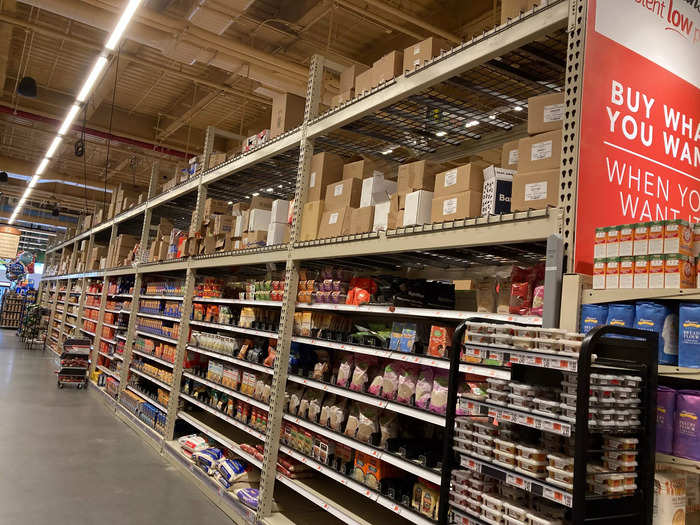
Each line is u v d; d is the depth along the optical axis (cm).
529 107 224
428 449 274
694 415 166
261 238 461
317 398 361
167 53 724
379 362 323
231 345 485
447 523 194
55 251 1894
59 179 1599
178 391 571
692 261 171
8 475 452
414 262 364
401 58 310
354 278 333
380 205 308
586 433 142
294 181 559
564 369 152
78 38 812
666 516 165
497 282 249
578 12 199
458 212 245
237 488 412
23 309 1917
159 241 733
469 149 353
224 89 916
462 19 709
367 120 340
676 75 236
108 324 927
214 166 570
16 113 1085
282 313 381
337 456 335
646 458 160
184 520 389
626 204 207
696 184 241
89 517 379
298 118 448
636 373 167
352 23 763
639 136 216
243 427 434
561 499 149
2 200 2378
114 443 591
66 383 974
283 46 846
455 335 191
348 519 309
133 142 1207
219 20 670
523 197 216
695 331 162
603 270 183
